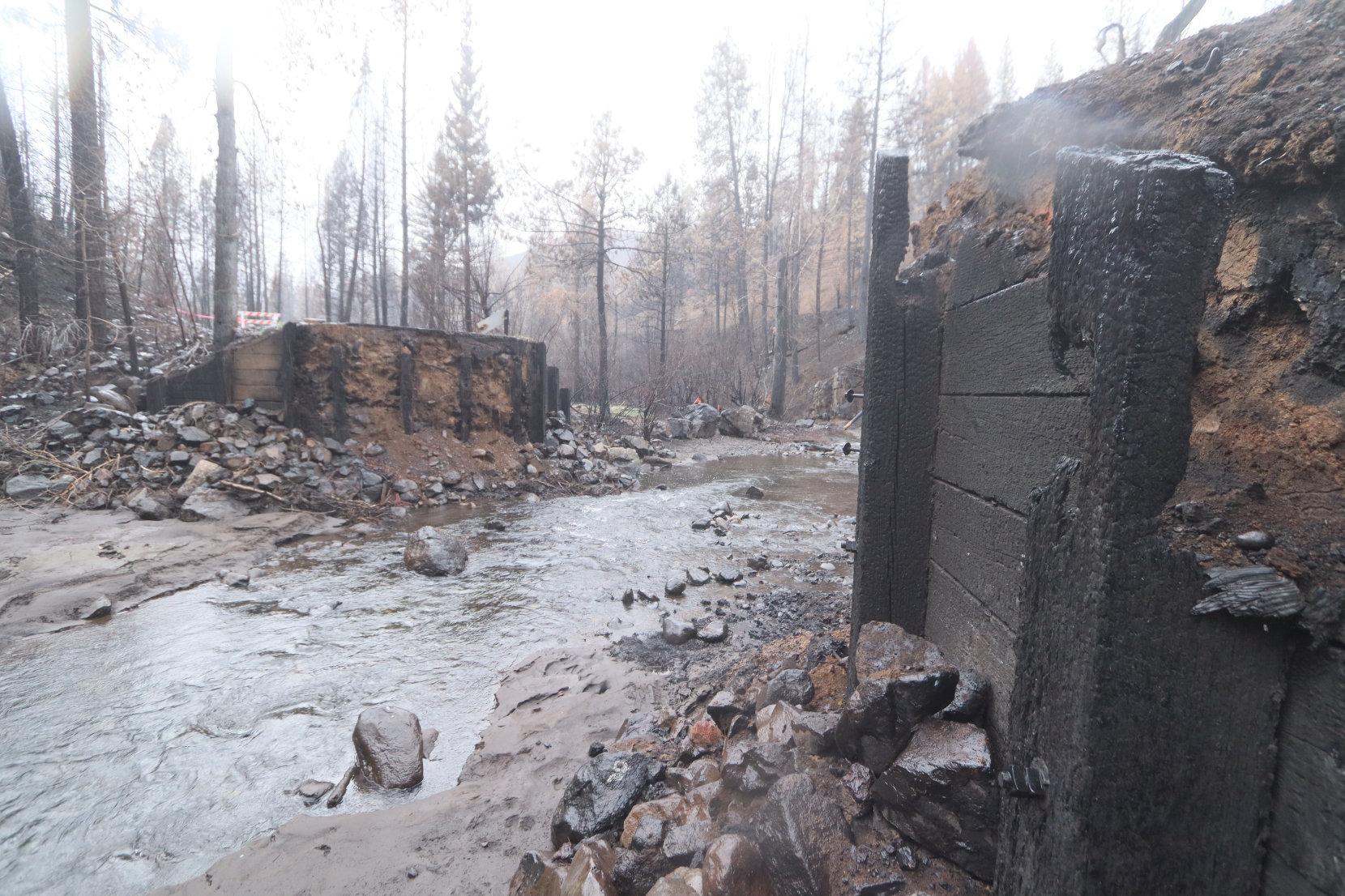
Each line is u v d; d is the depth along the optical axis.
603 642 5.11
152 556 6.60
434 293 22.30
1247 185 1.45
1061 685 1.41
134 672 4.45
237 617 5.48
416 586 6.43
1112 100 2.09
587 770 2.96
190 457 9.01
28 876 2.66
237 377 10.48
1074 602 1.37
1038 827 1.47
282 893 2.55
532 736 3.70
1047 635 1.51
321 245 28.25
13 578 5.79
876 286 2.85
